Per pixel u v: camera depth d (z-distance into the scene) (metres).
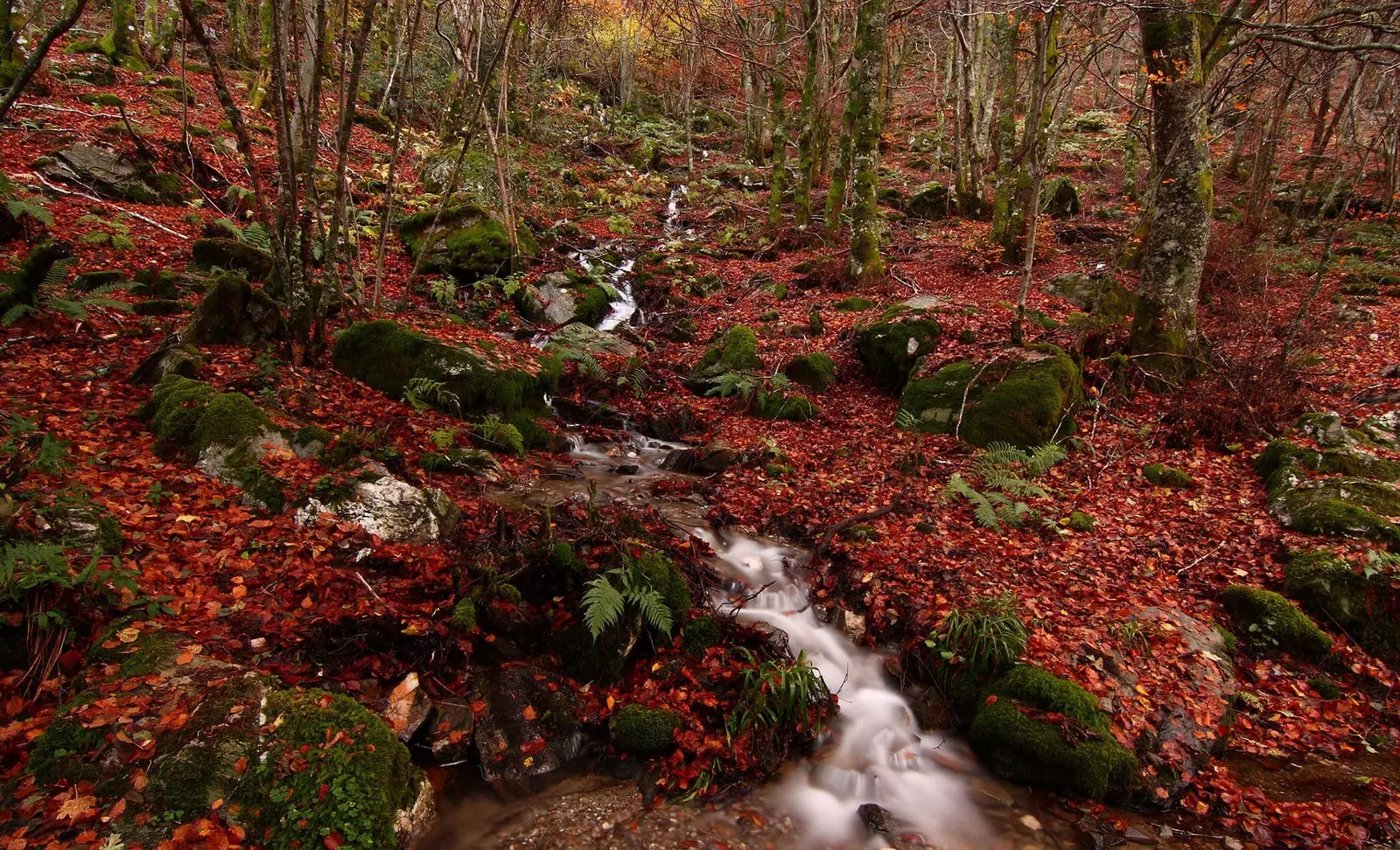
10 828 2.64
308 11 9.03
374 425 6.45
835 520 6.68
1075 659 4.79
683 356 11.75
